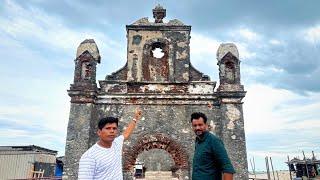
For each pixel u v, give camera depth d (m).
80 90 14.70
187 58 16.06
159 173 23.14
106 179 4.74
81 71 15.28
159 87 15.56
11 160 27.08
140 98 15.12
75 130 14.21
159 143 14.48
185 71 15.84
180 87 15.55
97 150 4.89
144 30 16.50
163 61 16.28
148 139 14.46
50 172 29.97
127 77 15.67
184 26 16.52
